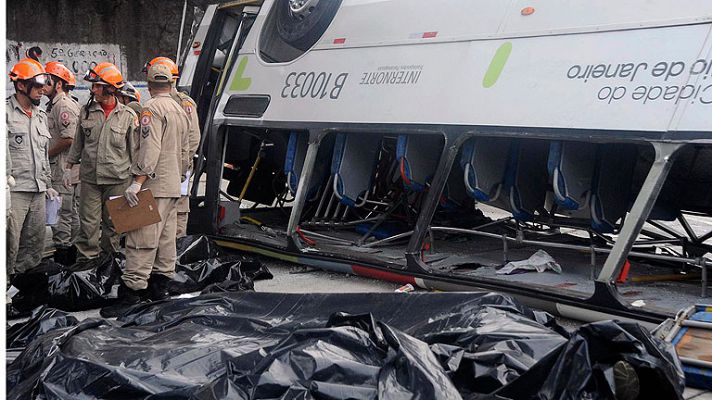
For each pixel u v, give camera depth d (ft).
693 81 14.76
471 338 11.61
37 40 49.88
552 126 16.37
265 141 25.99
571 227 19.99
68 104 23.94
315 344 10.49
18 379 11.79
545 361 10.27
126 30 52.75
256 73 23.31
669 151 14.69
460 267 19.74
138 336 13.60
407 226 24.29
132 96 22.91
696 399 12.01
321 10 21.84
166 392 10.56
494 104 17.47
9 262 18.80
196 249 21.12
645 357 9.95
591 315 15.42
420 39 19.54
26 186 19.03
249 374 10.23
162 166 18.52
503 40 17.92
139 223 17.71
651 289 17.67
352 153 22.27
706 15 15.12
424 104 18.76
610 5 16.62
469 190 19.57
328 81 21.11
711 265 16.57
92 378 10.84
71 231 25.44
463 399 10.43
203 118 26.43
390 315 13.61
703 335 13.23
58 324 14.47
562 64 16.75
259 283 20.57
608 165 18.78
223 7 25.80
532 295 16.29
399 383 9.75
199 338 13.04
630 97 15.48
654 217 20.36
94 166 21.26
